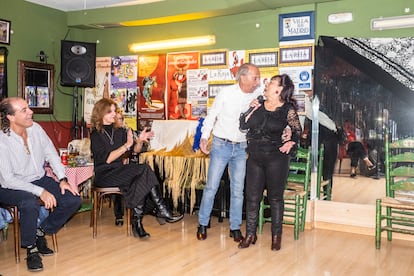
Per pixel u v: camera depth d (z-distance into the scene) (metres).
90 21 5.50
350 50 4.13
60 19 5.62
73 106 5.80
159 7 4.98
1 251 3.33
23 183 3.06
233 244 3.54
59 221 3.22
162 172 4.35
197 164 4.21
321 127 4.24
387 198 3.57
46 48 5.46
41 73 5.39
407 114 3.91
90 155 4.58
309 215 4.14
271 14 4.62
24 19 5.17
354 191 4.07
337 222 4.09
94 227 3.70
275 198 3.34
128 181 3.61
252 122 3.25
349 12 4.17
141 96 5.54
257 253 3.30
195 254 3.26
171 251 3.33
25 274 2.82
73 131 5.70
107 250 3.35
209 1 4.64
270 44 4.65
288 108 3.20
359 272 2.90
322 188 4.19
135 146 3.99
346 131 4.13
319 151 4.23
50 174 3.74
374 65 4.04
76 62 5.39
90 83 5.52
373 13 4.07
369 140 4.04
